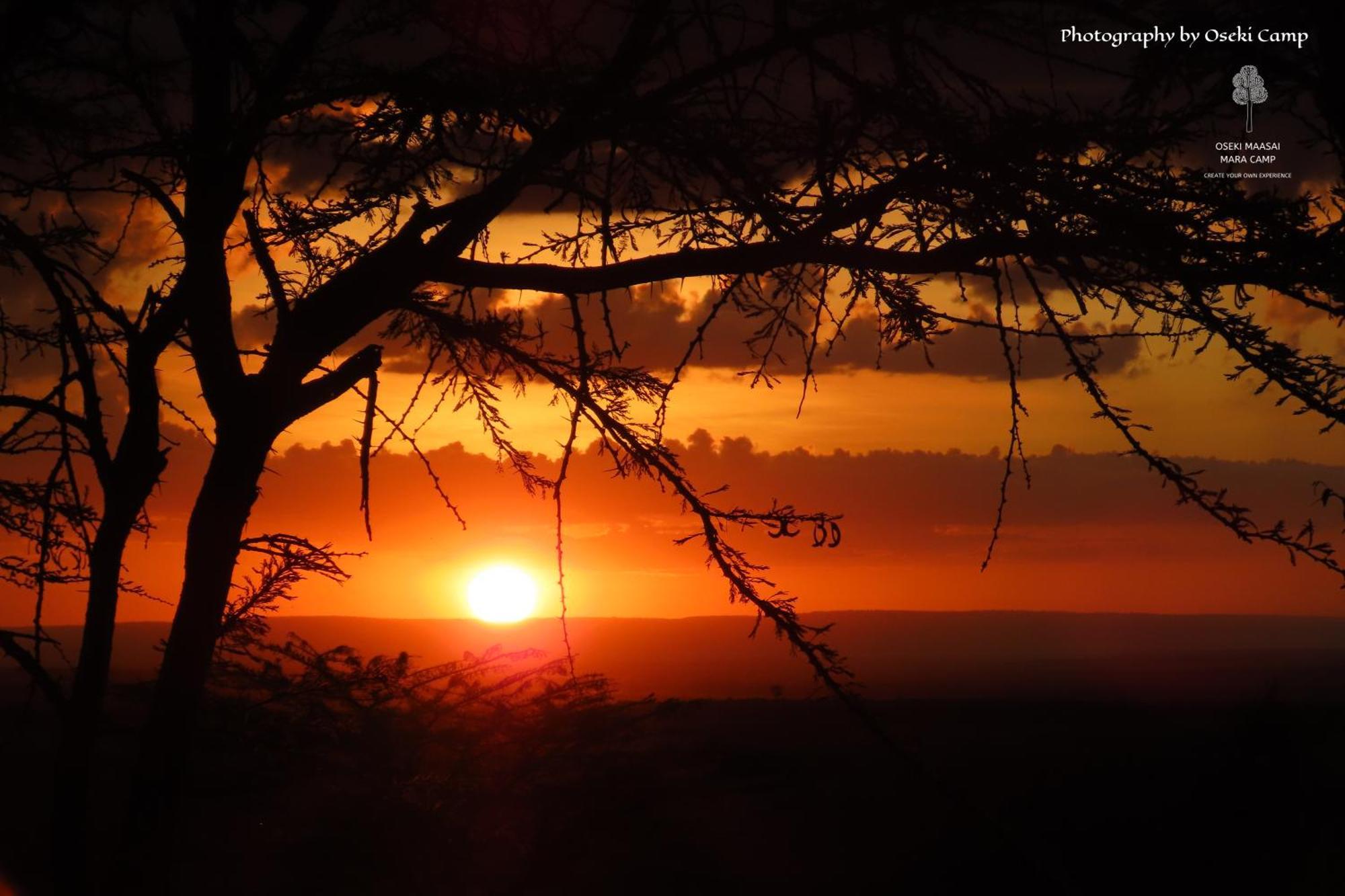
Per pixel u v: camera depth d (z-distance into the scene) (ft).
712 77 26.99
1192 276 23.41
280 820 34.12
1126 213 23.50
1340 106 22.11
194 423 35.73
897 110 25.49
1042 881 19.35
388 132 29.32
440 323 32.22
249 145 30.94
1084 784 123.85
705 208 27.76
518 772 35.50
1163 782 117.50
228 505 33.22
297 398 33.50
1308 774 113.19
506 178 28.91
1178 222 23.84
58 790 30.42
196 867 31.91
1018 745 176.24
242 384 33.24
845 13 26.12
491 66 27.68
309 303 32.71
